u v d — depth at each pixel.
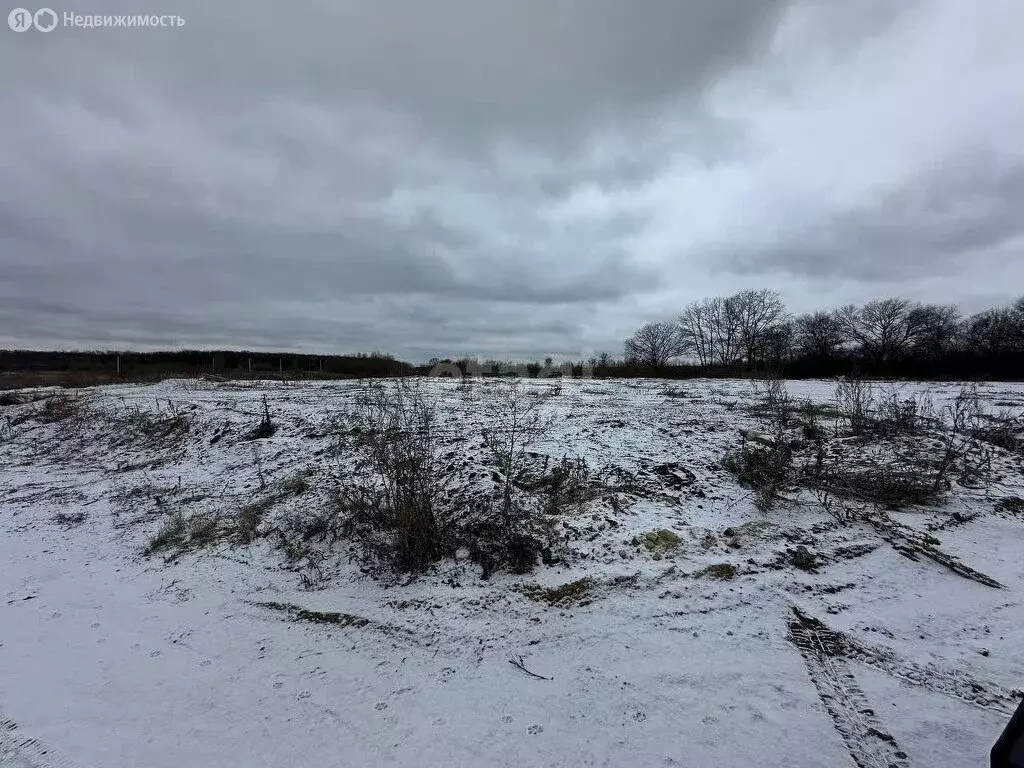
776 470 6.64
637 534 5.39
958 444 7.81
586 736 3.15
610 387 19.23
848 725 3.07
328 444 9.63
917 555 4.98
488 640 4.16
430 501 5.83
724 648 3.81
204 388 20.98
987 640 3.80
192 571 5.93
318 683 3.88
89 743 3.42
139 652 4.47
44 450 12.80
